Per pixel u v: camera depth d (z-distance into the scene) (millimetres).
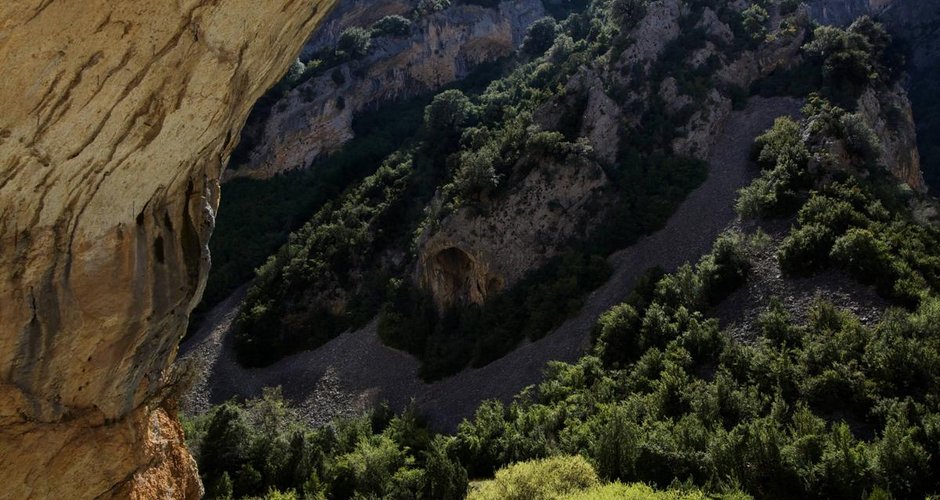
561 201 44594
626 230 42500
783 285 32000
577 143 46125
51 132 6426
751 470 20484
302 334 46656
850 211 33438
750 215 38719
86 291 7566
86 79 6312
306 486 26797
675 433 22828
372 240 51156
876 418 21906
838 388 23281
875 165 39812
